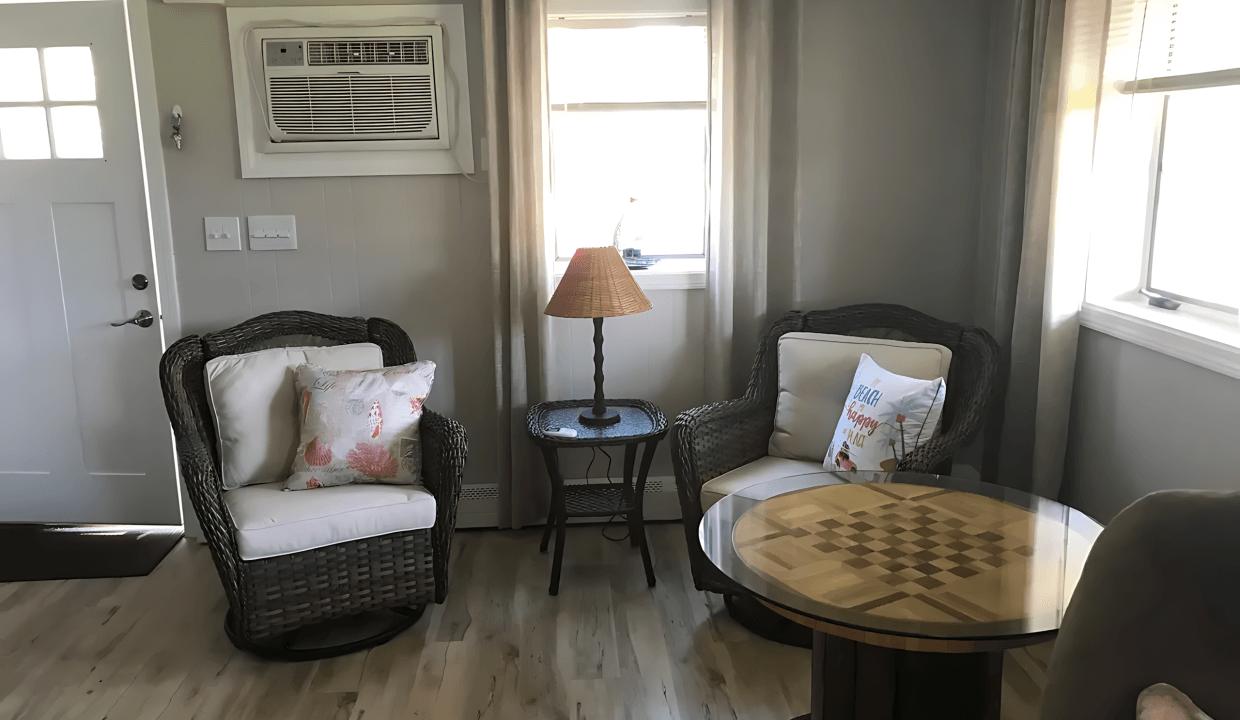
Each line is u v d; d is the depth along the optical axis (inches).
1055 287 99.4
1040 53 103.0
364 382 103.3
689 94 123.5
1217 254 87.2
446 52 116.3
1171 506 44.4
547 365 121.9
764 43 113.9
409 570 98.3
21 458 131.6
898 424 94.7
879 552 67.9
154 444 130.5
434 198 121.1
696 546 99.7
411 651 97.3
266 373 107.0
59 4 119.3
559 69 122.2
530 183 117.6
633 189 127.0
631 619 103.6
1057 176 97.3
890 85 120.6
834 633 57.7
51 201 124.0
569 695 88.5
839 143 122.0
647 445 110.1
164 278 121.8
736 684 89.9
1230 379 78.4
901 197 123.8
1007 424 110.1
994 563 65.7
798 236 120.4
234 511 94.0
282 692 89.8
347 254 122.0
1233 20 79.8
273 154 118.3
